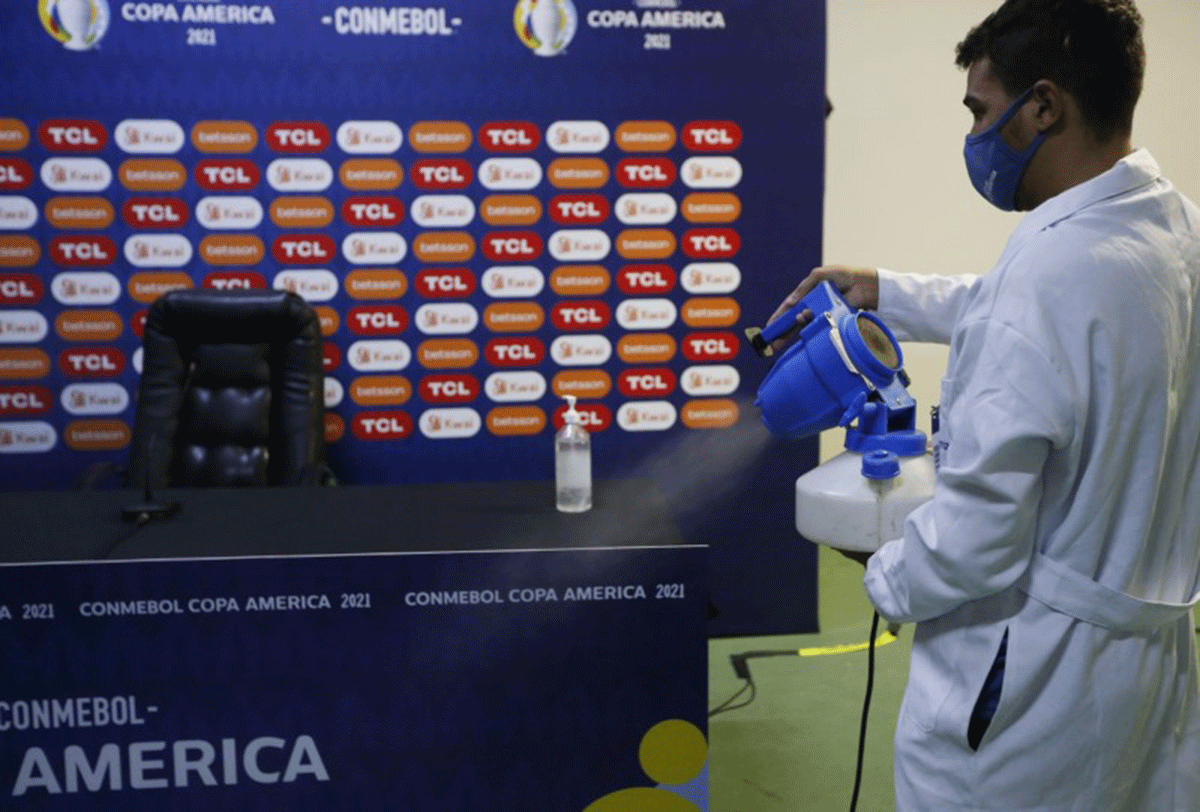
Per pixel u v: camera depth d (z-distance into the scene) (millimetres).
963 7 3959
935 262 4133
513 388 3176
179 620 1476
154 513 1690
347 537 1575
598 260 3117
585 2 2973
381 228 3055
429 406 3164
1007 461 1055
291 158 2988
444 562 1495
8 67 2857
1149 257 1091
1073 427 1059
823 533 1470
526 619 1521
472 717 1539
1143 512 1111
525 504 1790
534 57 2992
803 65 3055
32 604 1453
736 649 3217
